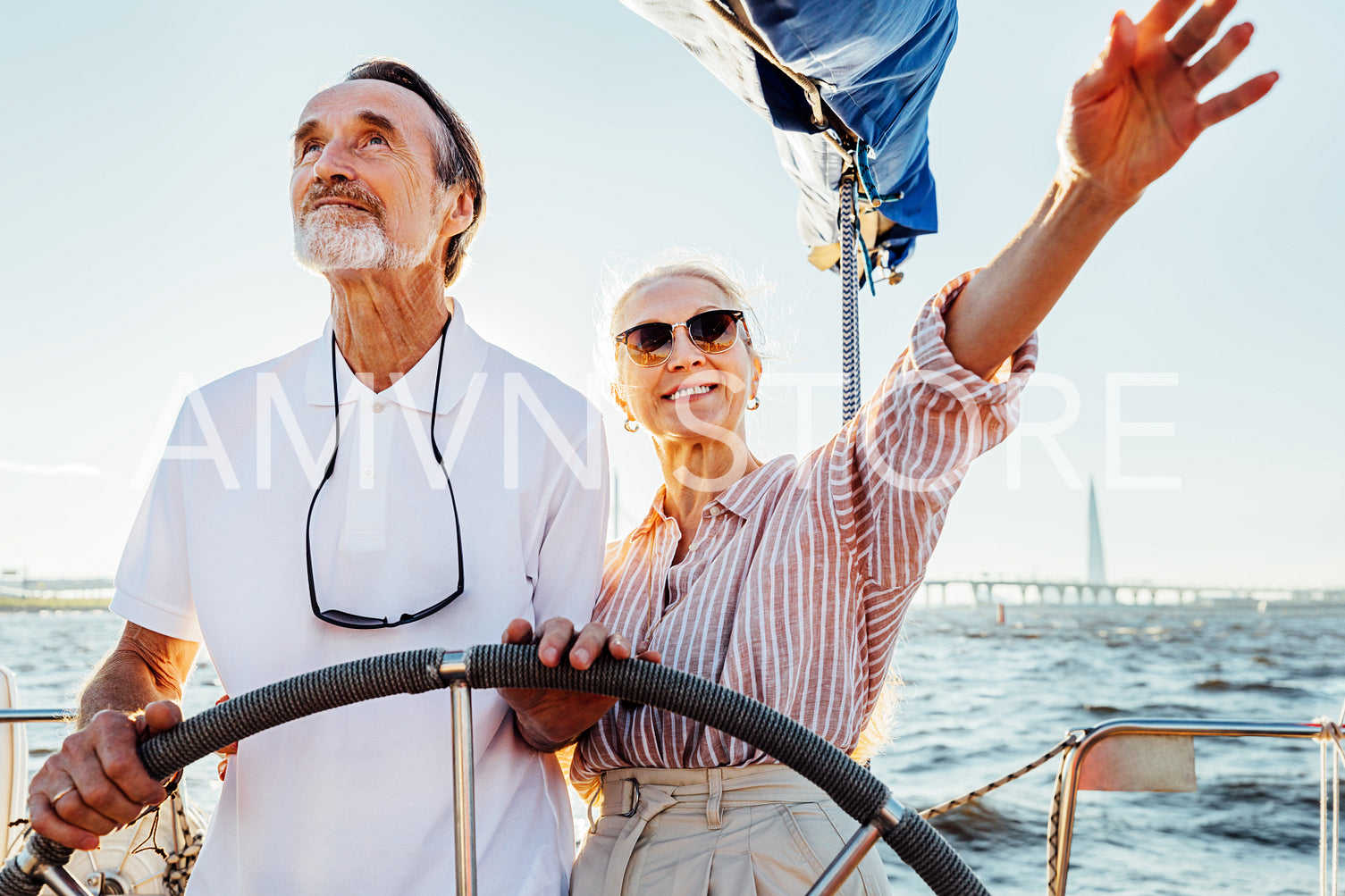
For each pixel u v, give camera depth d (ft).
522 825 4.87
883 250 8.95
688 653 5.15
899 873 21.97
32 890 3.66
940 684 70.49
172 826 6.35
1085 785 6.13
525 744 5.03
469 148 5.52
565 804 5.25
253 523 5.02
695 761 4.97
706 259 6.17
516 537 5.10
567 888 5.05
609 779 5.30
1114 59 3.33
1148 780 6.14
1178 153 3.45
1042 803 30.45
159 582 5.20
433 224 5.13
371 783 4.62
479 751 4.77
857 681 5.06
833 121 6.73
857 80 6.06
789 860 4.74
